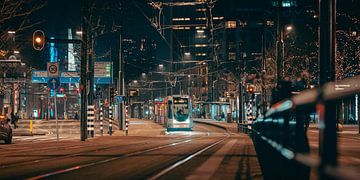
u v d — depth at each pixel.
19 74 71.88
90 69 43.91
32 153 23.27
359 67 56.72
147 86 130.00
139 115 134.38
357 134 45.25
